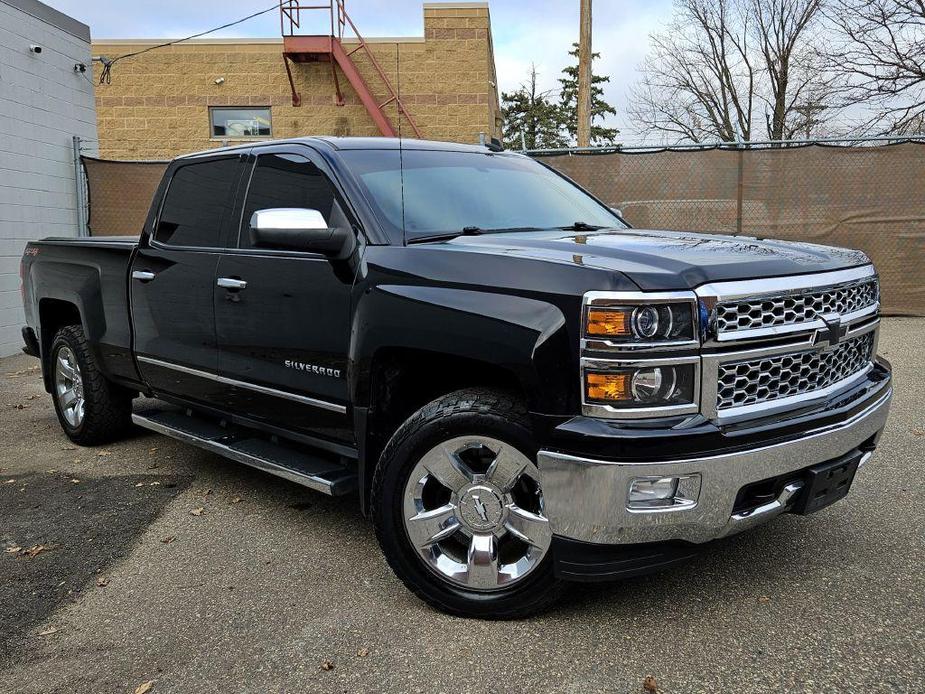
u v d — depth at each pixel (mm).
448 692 2568
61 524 4074
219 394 4207
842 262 3135
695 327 2588
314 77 16422
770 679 2582
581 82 13039
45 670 2744
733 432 2633
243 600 3225
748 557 3480
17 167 9719
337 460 3854
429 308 2953
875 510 3994
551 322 2645
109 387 5359
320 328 3451
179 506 4324
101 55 16219
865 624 2902
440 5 16000
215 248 4137
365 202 3439
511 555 3049
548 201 4184
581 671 2658
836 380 3121
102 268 5023
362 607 3145
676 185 9797
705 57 33688
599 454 2551
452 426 2908
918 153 9430
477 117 16312
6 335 9586
